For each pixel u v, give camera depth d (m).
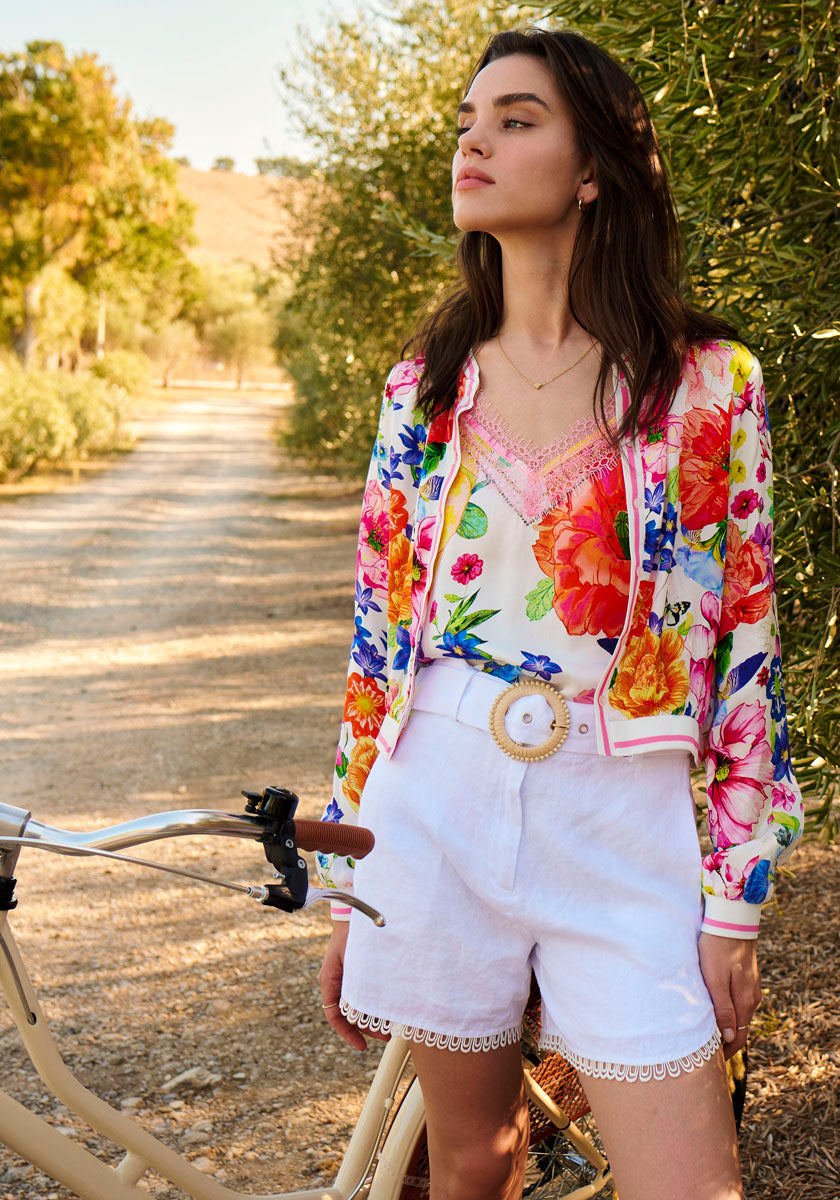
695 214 2.31
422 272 10.76
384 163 10.59
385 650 1.59
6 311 37.06
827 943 3.09
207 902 4.07
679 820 1.37
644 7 2.30
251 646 9.13
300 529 16.61
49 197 36.47
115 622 10.29
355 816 1.60
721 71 2.24
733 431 1.37
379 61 10.86
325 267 12.10
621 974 1.31
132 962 3.57
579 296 1.40
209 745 6.20
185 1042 3.04
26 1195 2.38
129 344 60.50
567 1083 1.70
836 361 2.15
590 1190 1.80
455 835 1.38
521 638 1.38
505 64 1.41
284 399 58.78
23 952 3.67
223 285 71.62
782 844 1.33
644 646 1.35
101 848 1.18
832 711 2.10
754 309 2.24
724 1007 1.33
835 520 2.08
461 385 1.46
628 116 1.40
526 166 1.38
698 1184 1.26
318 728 6.49
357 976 1.48
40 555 14.20
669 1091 1.28
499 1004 1.43
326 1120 2.64
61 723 6.85
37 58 35.50
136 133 37.72
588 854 1.34
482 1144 1.50
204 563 13.63
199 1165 2.47
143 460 27.36
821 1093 2.43
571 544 1.35
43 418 22.39
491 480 1.40
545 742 1.34
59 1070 1.37
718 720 1.37
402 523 1.52
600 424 1.37
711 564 1.37
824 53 2.16
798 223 2.34
